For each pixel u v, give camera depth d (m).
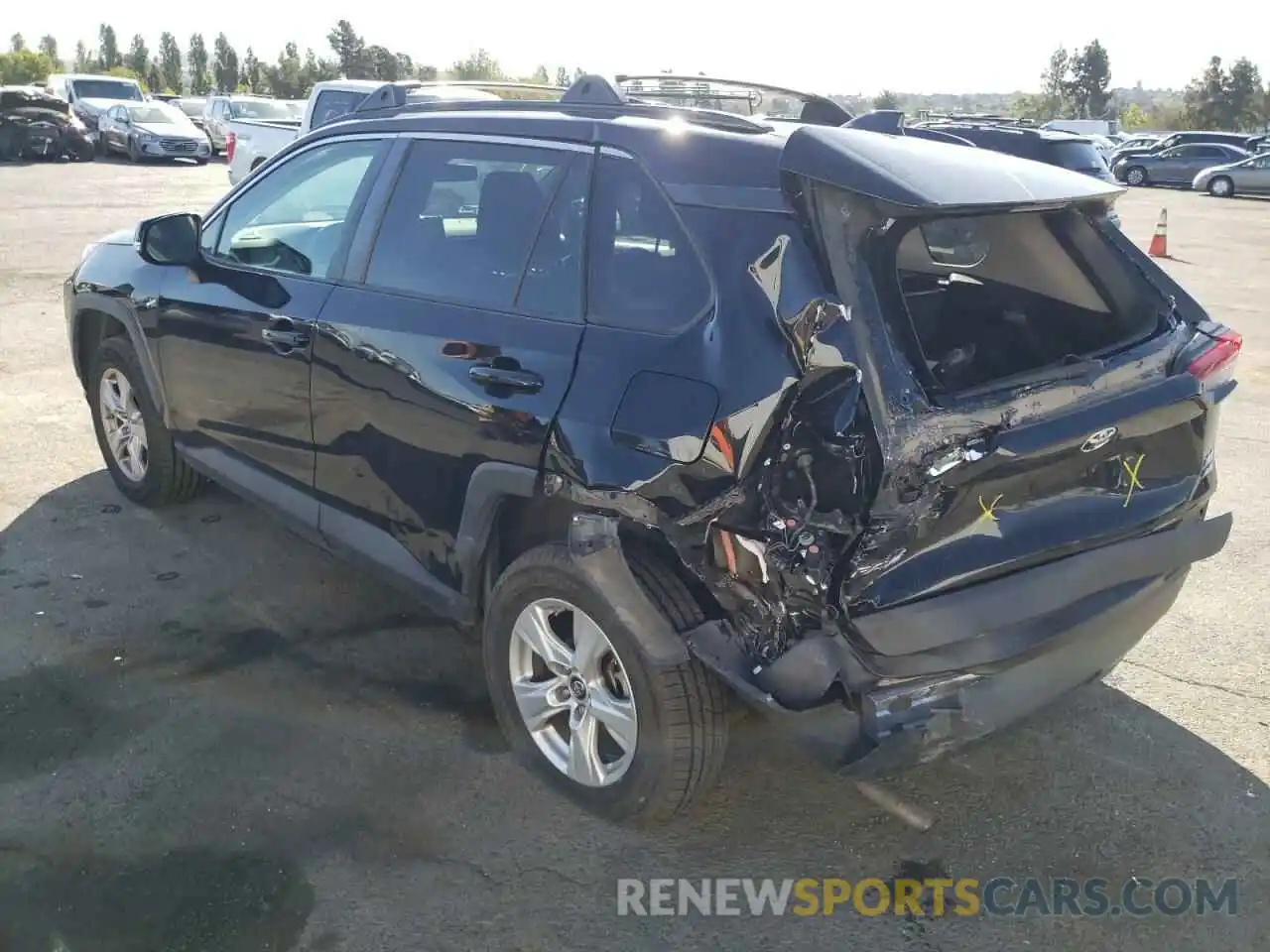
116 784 3.38
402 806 3.35
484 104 3.88
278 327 4.12
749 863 3.19
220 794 3.36
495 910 2.96
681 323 2.97
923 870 3.18
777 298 2.76
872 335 2.65
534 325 3.30
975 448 2.70
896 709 2.79
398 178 3.92
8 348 8.45
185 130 28.92
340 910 2.93
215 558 4.95
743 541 2.78
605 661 3.20
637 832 3.30
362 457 3.85
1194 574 5.13
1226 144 35.50
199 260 4.69
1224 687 4.15
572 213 3.33
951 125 14.45
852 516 2.65
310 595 4.65
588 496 3.01
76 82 31.92
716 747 3.06
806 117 4.36
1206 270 15.67
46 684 3.90
